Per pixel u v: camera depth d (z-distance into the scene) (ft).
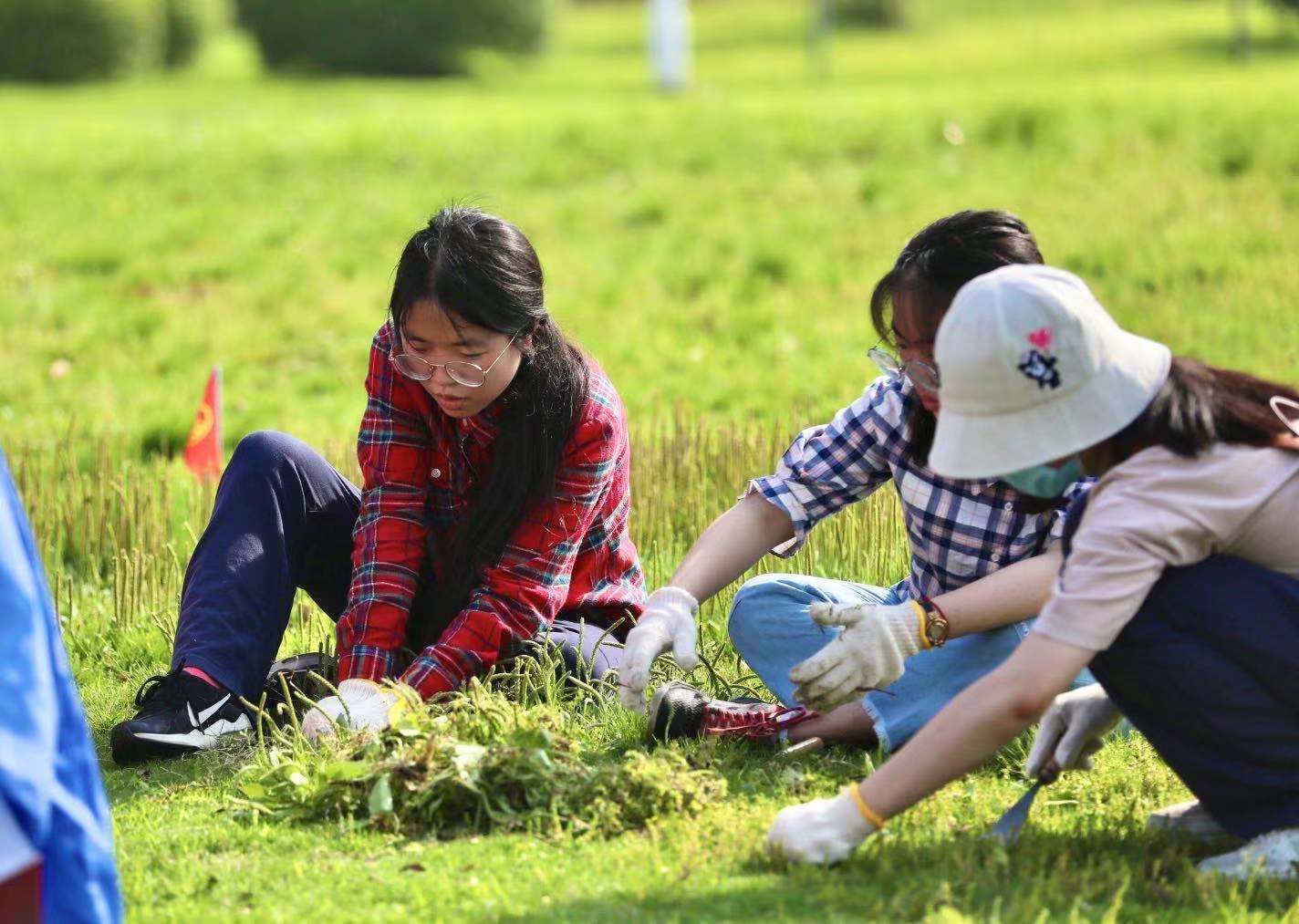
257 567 13.92
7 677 8.27
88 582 19.08
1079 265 35.42
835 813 10.37
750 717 13.30
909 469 12.93
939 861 10.46
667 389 29.53
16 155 54.49
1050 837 11.01
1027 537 12.69
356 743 12.52
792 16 152.76
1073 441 9.87
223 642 13.62
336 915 9.86
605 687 14.17
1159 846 10.99
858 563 17.87
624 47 133.69
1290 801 10.36
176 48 107.24
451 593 14.19
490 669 13.89
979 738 10.01
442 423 14.07
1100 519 10.01
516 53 108.47
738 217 44.45
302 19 103.45
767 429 24.27
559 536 13.93
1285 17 109.91
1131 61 98.12
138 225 44.29
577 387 13.66
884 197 45.42
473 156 53.67
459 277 12.50
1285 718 10.23
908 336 11.39
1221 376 10.55
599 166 52.08
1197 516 9.94
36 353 33.14
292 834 11.53
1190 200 39.83
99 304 37.06
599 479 13.98
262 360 32.99
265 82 99.55
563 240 43.16
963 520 12.73
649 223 44.73
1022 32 129.39
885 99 66.85
